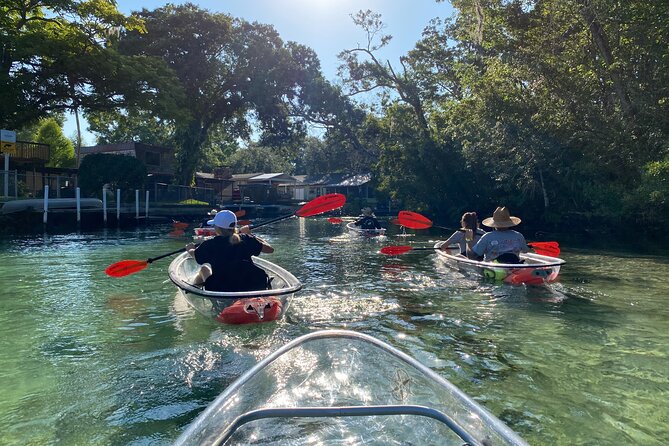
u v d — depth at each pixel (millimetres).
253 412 2146
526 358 3623
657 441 2396
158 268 8156
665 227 16078
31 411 2719
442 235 16531
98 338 4102
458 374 3303
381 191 34344
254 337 4113
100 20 22672
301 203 40156
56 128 34312
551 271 6457
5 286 6484
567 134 17516
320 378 2664
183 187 29859
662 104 14406
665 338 4117
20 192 21219
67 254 10156
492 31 19156
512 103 18578
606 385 3102
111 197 24359
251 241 4973
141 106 24984
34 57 20984
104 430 2496
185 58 33125
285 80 37469
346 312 5047
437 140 28078
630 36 14219
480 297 5812
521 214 23125
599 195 17484
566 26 16766
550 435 2457
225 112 37469
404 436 2100
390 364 2727
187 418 2629
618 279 7168
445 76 30547
